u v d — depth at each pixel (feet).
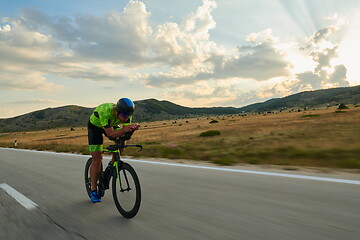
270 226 8.12
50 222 9.79
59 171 21.24
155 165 21.75
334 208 9.43
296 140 41.78
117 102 9.59
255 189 12.59
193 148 36.76
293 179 14.32
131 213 9.36
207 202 11.00
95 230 8.79
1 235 8.80
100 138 11.33
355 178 14.24
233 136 61.57
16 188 15.90
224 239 7.41
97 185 11.85
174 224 8.80
